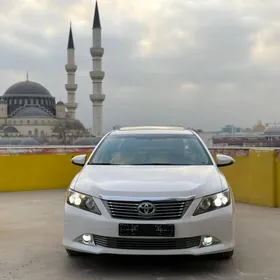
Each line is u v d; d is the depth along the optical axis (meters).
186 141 5.90
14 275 4.44
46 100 131.50
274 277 4.34
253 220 7.27
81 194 4.47
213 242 4.28
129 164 5.34
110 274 4.43
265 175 8.66
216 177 4.75
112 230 4.18
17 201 9.47
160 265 4.69
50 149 11.49
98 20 110.38
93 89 108.56
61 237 6.12
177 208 4.19
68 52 126.69
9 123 121.69
